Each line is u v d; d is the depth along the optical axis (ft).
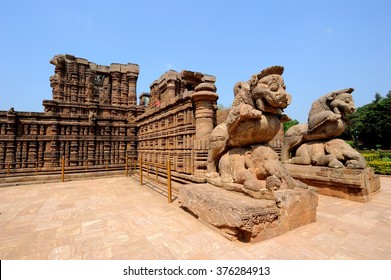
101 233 14.05
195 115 23.71
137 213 18.28
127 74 58.54
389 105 108.06
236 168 16.67
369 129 114.52
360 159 21.39
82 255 11.14
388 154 62.13
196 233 13.43
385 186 28.55
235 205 12.46
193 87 43.32
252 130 15.61
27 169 37.83
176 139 27.07
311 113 25.22
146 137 41.34
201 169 21.97
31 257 11.03
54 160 40.34
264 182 14.94
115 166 45.32
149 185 31.45
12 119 37.37
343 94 22.79
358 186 20.18
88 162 43.45
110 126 46.34
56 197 25.09
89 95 53.16
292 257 10.20
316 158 24.47
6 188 31.35
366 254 10.46
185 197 17.81
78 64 52.85
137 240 12.78
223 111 26.89
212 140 19.57
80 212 18.89
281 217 12.82
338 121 22.80
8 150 37.09
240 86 16.70
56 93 49.75
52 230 14.71
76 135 42.75
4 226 15.56
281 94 14.55
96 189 29.91
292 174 26.22
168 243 12.20
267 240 11.96
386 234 12.84
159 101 43.29
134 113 51.83
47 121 40.70
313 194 14.85
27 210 19.74
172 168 28.14
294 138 27.02
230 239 12.18
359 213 16.88
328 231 13.16
